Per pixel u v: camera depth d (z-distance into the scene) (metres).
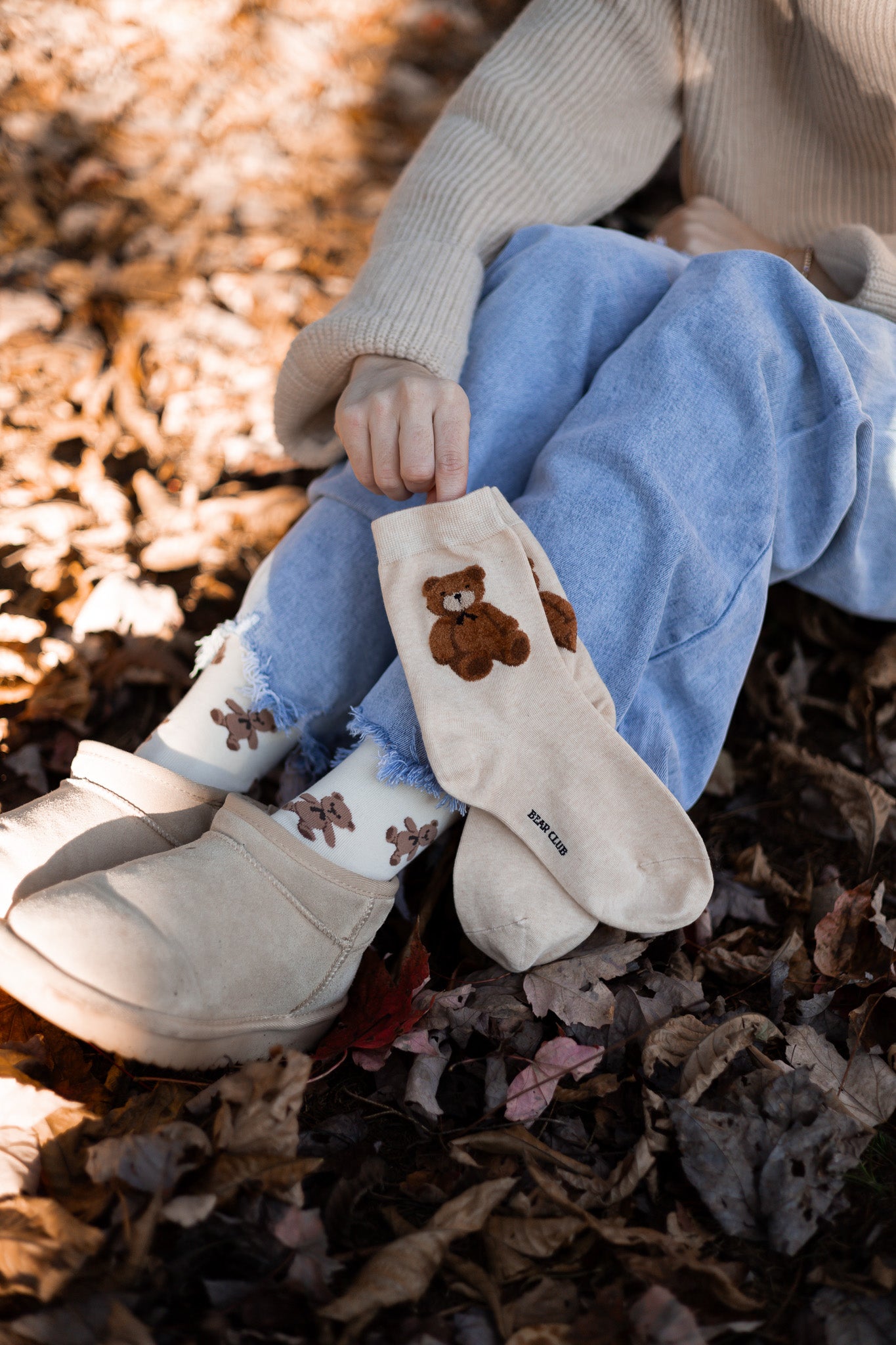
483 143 1.36
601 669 1.03
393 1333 0.79
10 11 2.72
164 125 2.59
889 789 1.45
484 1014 1.06
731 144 1.54
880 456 1.21
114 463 1.94
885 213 1.45
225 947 0.93
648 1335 0.79
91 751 1.09
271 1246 0.84
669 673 1.12
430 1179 0.94
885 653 1.57
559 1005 1.06
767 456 1.07
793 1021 1.10
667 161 2.55
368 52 2.90
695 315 1.07
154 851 1.07
